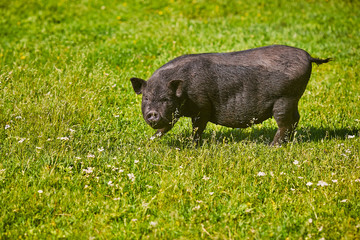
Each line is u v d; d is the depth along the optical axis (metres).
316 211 13.41
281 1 48.62
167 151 17.12
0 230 12.38
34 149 16.97
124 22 43.81
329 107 24.31
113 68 30.16
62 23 43.41
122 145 18.42
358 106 24.55
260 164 16.19
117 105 24.28
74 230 12.45
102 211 13.37
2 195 13.82
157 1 49.38
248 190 14.62
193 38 37.59
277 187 14.91
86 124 20.94
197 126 18.72
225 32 39.31
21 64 30.03
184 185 14.62
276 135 18.84
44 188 14.33
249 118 18.38
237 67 17.88
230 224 12.84
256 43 36.03
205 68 17.83
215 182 15.09
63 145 16.84
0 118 19.64
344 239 12.03
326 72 30.52
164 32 39.25
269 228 12.65
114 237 12.30
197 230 12.52
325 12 45.06
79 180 14.97
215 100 18.05
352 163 16.20
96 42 37.44
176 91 17.30
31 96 23.06
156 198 14.14
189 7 47.47
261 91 17.94
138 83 17.88
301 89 18.36
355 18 43.03
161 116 17.39
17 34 39.66
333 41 37.03
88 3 49.00
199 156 16.16
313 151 17.52
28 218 12.96
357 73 30.12
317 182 15.10
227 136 20.55
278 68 17.86
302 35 38.56
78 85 25.17
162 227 12.66
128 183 14.95
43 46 35.84
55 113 20.22
